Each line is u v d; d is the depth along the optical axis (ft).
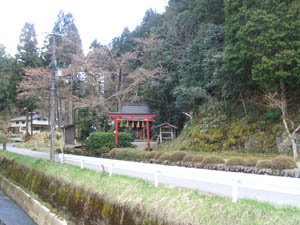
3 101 144.36
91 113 103.40
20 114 172.24
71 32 115.75
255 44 49.47
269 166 33.76
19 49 122.62
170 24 93.20
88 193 29.25
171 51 87.97
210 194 21.91
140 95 105.40
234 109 65.77
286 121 50.78
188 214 18.28
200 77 73.15
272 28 47.37
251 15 49.60
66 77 104.94
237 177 18.51
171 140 80.18
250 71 55.36
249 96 62.39
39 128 180.86
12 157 64.80
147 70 91.71
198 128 67.77
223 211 17.34
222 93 66.74
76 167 40.75
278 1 48.47
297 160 42.88
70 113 117.08
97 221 25.85
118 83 101.40
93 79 95.35
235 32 54.75
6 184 55.83
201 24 81.00
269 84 50.21
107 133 70.95
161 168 24.98
